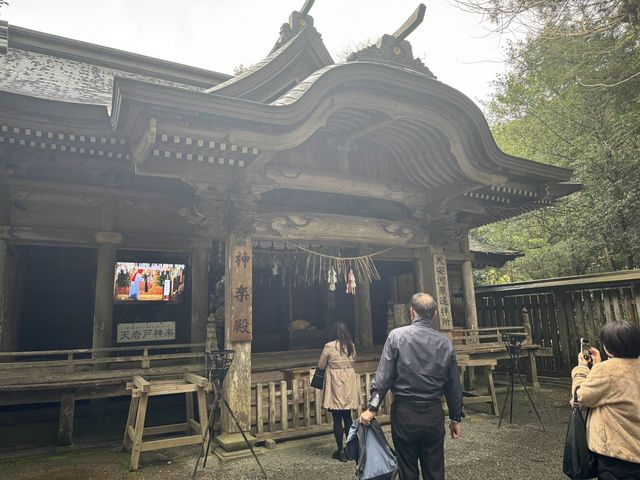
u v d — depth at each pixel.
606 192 11.24
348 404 5.05
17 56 9.18
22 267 8.27
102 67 10.37
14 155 6.24
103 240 6.88
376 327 11.98
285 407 5.84
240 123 5.14
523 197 8.62
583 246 12.35
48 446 5.86
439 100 6.23
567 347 10.14
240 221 5.86
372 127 6.37
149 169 5.32
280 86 7.12
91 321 9.12
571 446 2.80
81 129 5.79
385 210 8.34
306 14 7.70
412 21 6.34
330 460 5.09
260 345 10.53
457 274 12.67
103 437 6.30
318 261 9.30
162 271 8.43
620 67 11.98
